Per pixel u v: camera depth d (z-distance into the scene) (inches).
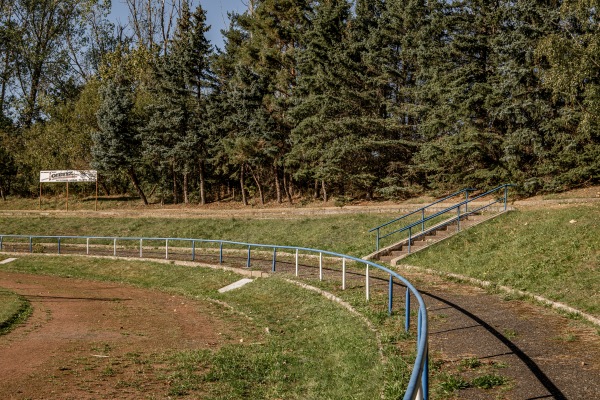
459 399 267.7
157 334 522.3
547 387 279.1
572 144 915.4
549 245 642.2
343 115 1261.1
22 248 1336.1
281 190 1605.6
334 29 1311.5
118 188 2007.9
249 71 1437.0
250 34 1875.0
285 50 1635.1
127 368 401.1
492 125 1102.4
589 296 470.6
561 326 410.6
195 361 413.4
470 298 535.2
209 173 1717.5
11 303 677.3
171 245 1257.4
